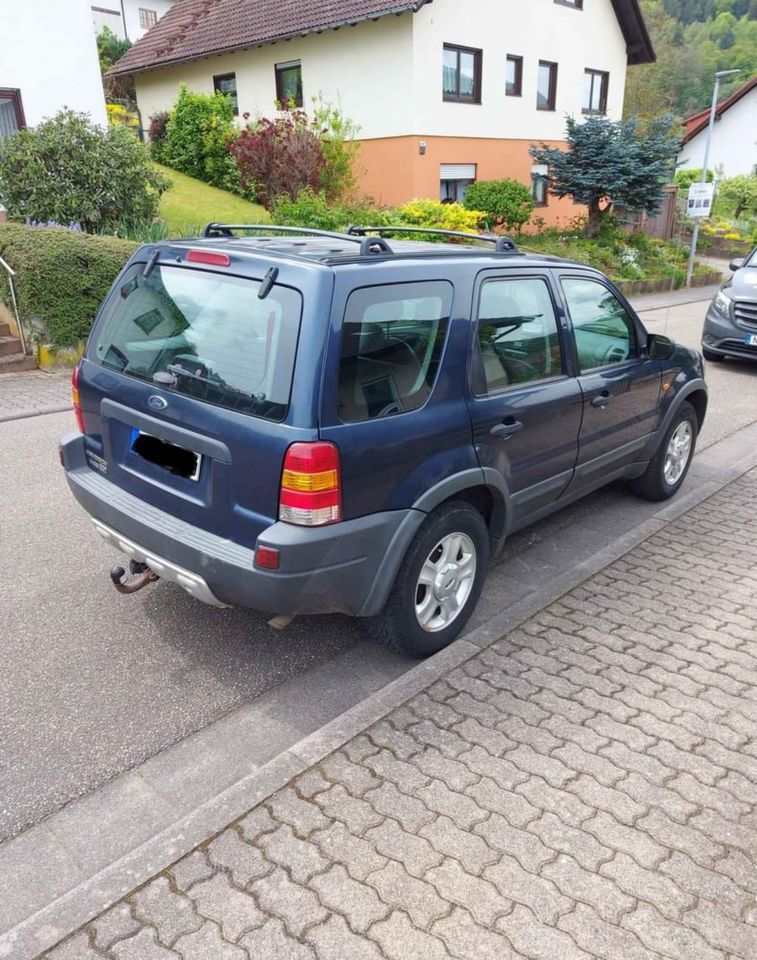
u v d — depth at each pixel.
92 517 3.68
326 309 2.85
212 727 3.23
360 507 3.01
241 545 3.02
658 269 21.12
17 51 12.52
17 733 3.16
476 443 3.52
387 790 2.79
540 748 3.02
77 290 9.05
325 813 2.69
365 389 3.00
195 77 24.30
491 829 2.63
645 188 19.94
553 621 3.96
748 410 8.40
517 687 3.40
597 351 4.54
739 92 37.47
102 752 3.06
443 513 3.44
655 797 2.79
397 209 17.55
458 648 3.66
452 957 2.18
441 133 19.22
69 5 12.86
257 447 2.86
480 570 3.79
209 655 3.73
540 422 3.94
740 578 4.48
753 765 2.95
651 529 5.09
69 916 2.29
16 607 4.11
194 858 2.49
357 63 19.22
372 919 2.30
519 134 21.53
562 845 2.57
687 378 5.42
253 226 4.02
